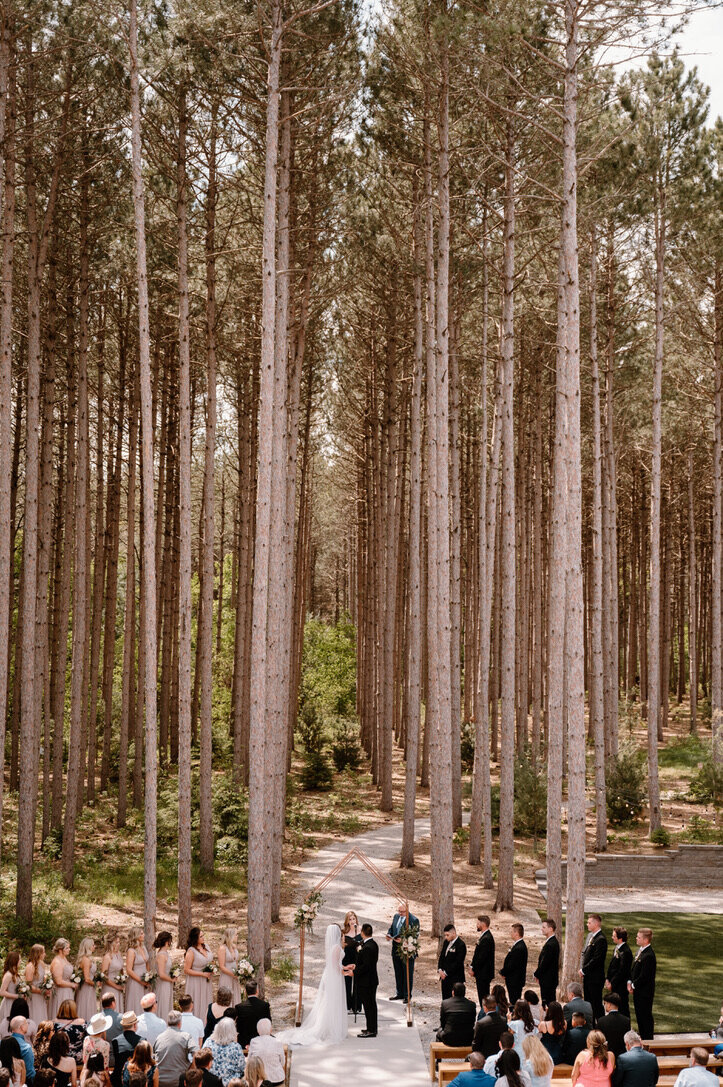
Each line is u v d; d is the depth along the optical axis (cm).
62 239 2195
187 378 1914
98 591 2795
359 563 4053
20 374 2544
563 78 1552
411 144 2152
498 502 3641
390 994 1448
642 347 2967
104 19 1745
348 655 4888
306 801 3033
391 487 2917
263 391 1524
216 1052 952
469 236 2111
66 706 3509
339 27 1842
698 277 2658
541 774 2522
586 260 2545
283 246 1881
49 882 1978
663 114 2416
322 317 2909
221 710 3866
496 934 1750
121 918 1809
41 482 2123
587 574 4384
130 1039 966
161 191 2047
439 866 1731
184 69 1788
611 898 2062
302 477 3469
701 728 3947
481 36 1529
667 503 4103
